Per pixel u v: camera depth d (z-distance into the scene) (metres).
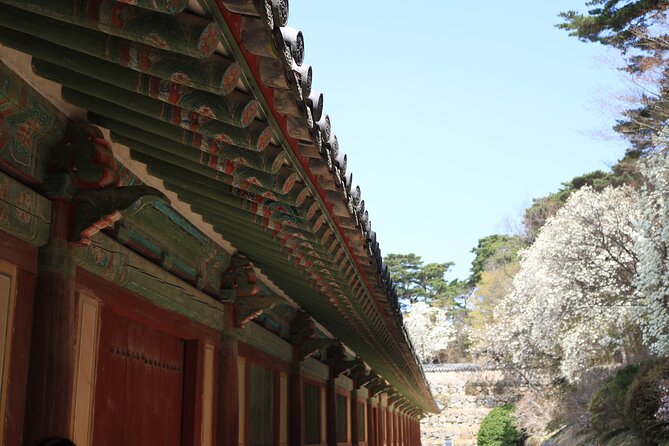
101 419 5.31
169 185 6.04
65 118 4.59
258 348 9.87
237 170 4.43
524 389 43.75
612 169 46.31
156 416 6.69
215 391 8.00
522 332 38.31
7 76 3.97
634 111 25.61
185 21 2.68
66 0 2.81
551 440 35.50
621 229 28.59
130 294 5.75
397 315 11.68
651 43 24.11
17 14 3.21
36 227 4.34
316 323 13.84
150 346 6.59
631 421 22.88
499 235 83.88
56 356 4.39
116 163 5.16
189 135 4.11
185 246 7.00
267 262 8.31
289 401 11.90
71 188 4.56
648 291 23.16
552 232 33.03
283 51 3.00
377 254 7.94
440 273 95.81
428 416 51.16
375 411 24.03
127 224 5.63
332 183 4.87
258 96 3.31
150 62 3.03
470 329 56.19
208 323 7.70
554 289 29.77
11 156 4.18
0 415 4.02
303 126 3.77
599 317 28.91
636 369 25.81
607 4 24.67
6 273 4.12
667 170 22.25
